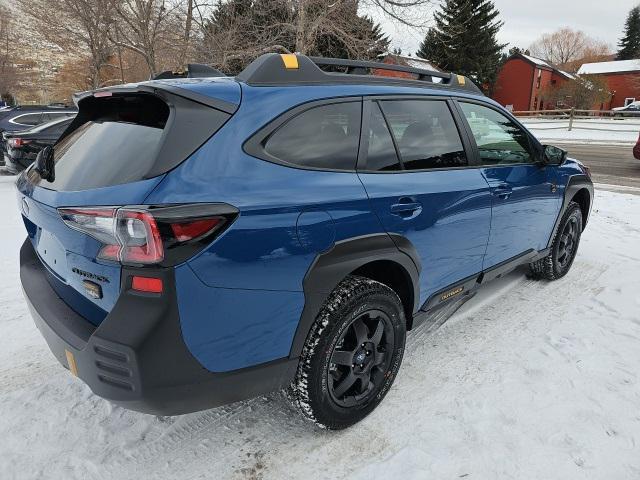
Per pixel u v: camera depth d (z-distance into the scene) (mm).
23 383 2955
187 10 11711
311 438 2512
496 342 3434
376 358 2609
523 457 2375
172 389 1894
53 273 2350
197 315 1877
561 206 4230
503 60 47812
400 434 2533
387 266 2713
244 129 2107
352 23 12492
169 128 1969
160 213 1769
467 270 3244
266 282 2043
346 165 2455
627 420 2631
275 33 12422
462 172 3100
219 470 2318
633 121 28328
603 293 4273
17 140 9430
